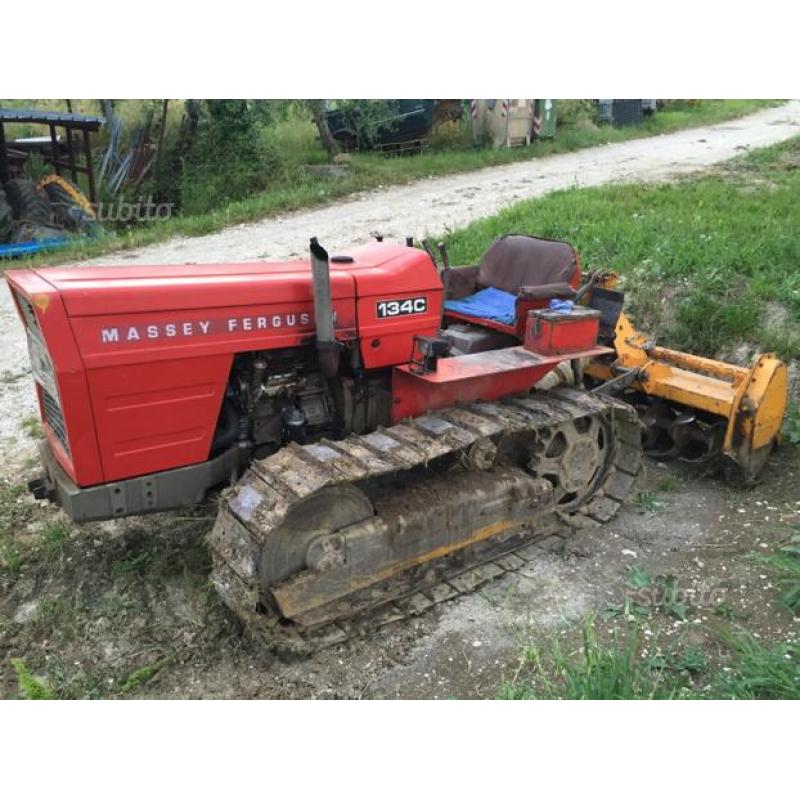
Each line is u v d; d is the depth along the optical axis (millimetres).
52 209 12562
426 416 4191
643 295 7047
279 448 4051
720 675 3447
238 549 3408
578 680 3270
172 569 4164
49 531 4398
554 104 17672
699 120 21078
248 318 3627
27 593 4039
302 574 3555
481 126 17609
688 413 5445
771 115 21812
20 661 3469
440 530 3990
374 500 3936
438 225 11164
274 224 12367
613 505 4898
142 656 3604
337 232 11352
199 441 3635
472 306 5363
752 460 5102
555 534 4637
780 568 4203
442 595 3998
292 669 3525
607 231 8289
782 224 8016
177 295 3424
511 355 4551
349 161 15719
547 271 5344
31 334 3623
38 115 12469
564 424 4621
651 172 12734
